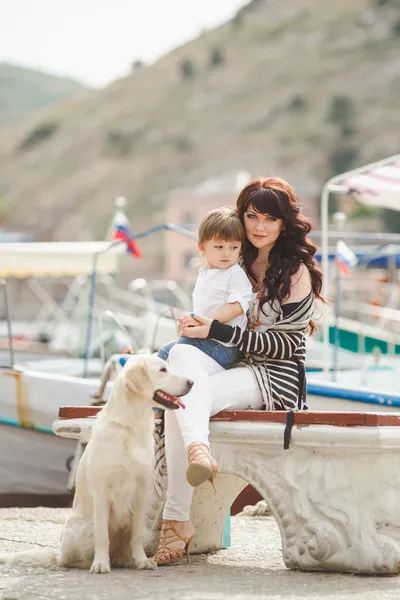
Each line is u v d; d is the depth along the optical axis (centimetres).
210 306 590
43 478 1077
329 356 1408
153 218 10256
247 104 11981
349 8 13375
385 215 8612
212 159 11056
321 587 508
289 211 598
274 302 589
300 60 12562
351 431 534
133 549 568
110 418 550
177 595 482
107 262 1506
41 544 666
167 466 586
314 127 11050
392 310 1697
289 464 558
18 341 1923
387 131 10738
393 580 530
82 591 495
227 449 574
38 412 1070
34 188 11844
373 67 11925
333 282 1736
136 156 11744
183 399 556
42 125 13075
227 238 587
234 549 658
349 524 543
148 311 1689
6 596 488
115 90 13512
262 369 586
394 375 1301
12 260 1434
